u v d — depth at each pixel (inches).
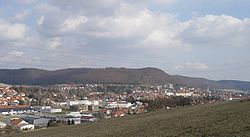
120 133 1921.8
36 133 2994.6
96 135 2044.8
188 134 1429.6
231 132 1299.2
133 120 2933.1
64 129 3132.4
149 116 3216.0
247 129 1307.8
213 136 1288.1
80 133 2396.7
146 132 1748.3
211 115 2105.1
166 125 1927.9
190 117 2228.1
